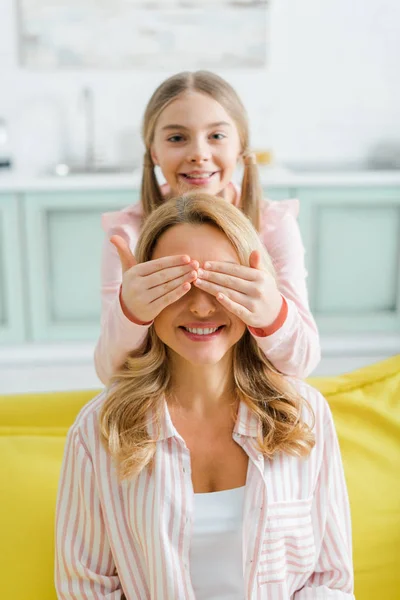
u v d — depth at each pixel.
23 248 3.54
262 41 3.99
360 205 3.61
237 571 1.04
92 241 3.58
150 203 1.65
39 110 4.00
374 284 3.74
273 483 1.05
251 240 1.03
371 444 1.39
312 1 3.99
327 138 4.17
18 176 3.56
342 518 1.12
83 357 3.70
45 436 1.41
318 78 4.09
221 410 1.08
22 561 1.23
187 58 4.00
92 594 1.05
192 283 0.98
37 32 3.92
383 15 4.04
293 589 1.09
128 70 4.00
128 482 1.04
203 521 1.03
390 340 3.79
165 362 1.08
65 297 3.64
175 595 0.99
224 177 1.58
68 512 1.07
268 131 4.13
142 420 1.05
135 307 0.99
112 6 3.90
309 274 3.66
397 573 1.31
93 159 4.03
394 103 4.16
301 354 1.11
